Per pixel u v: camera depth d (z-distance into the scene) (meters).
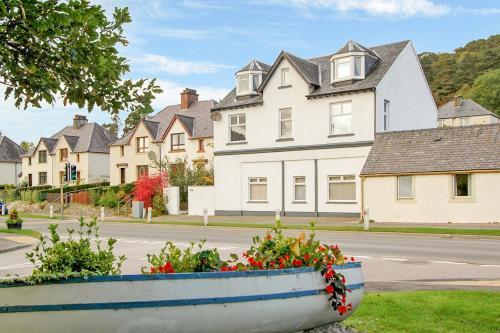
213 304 5.93
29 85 5.80
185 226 31.58
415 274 13.16
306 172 34.81
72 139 71.31
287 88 35.66
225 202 38.62
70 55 5.44
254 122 37.25
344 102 33.34
